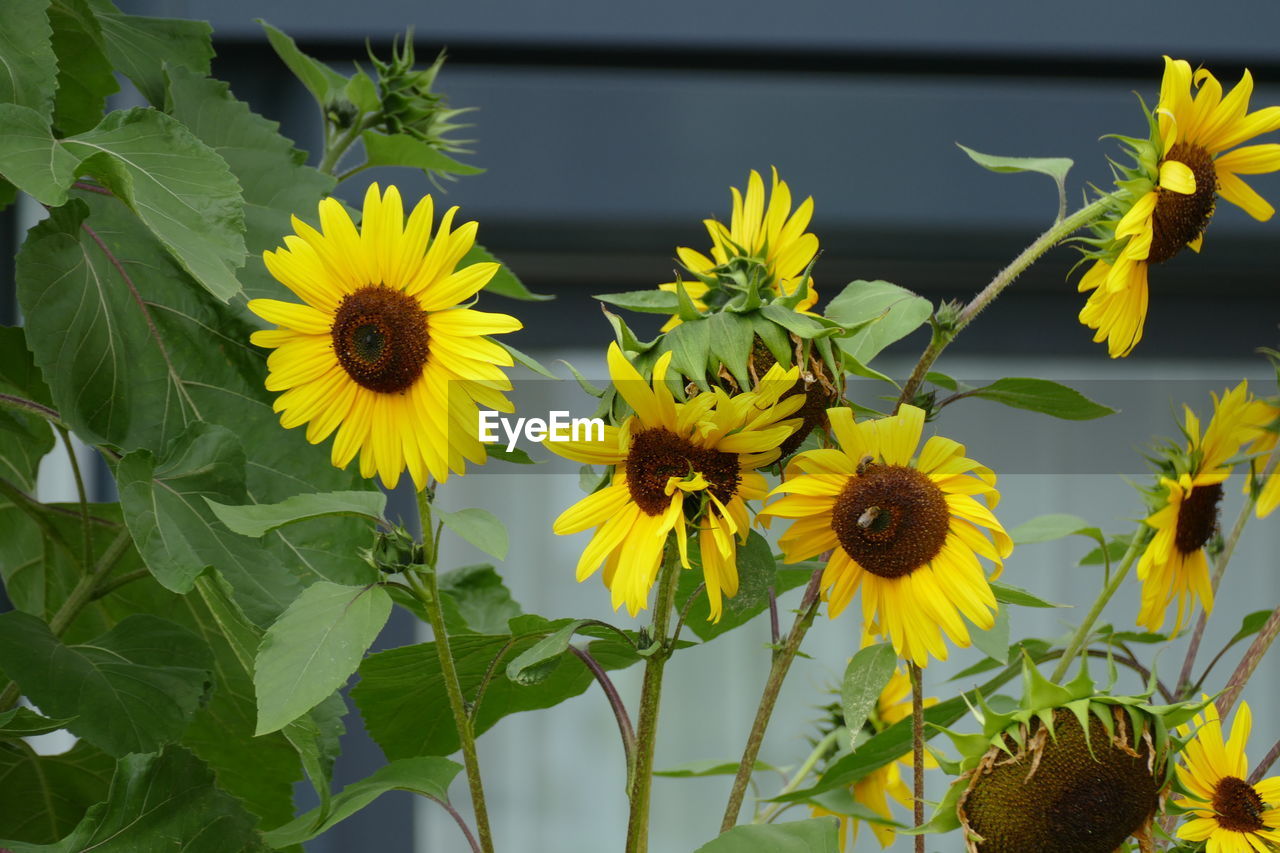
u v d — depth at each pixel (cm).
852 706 180
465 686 195
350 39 330
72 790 207
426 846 346
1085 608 341
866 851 327
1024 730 172
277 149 198
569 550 342
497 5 336
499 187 340
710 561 174
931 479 178
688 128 346
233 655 205
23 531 211
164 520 182
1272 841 182
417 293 173
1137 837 174
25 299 186
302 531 190
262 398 193
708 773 208
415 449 173
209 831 187
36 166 174
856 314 185
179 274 193
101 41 194
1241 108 182
